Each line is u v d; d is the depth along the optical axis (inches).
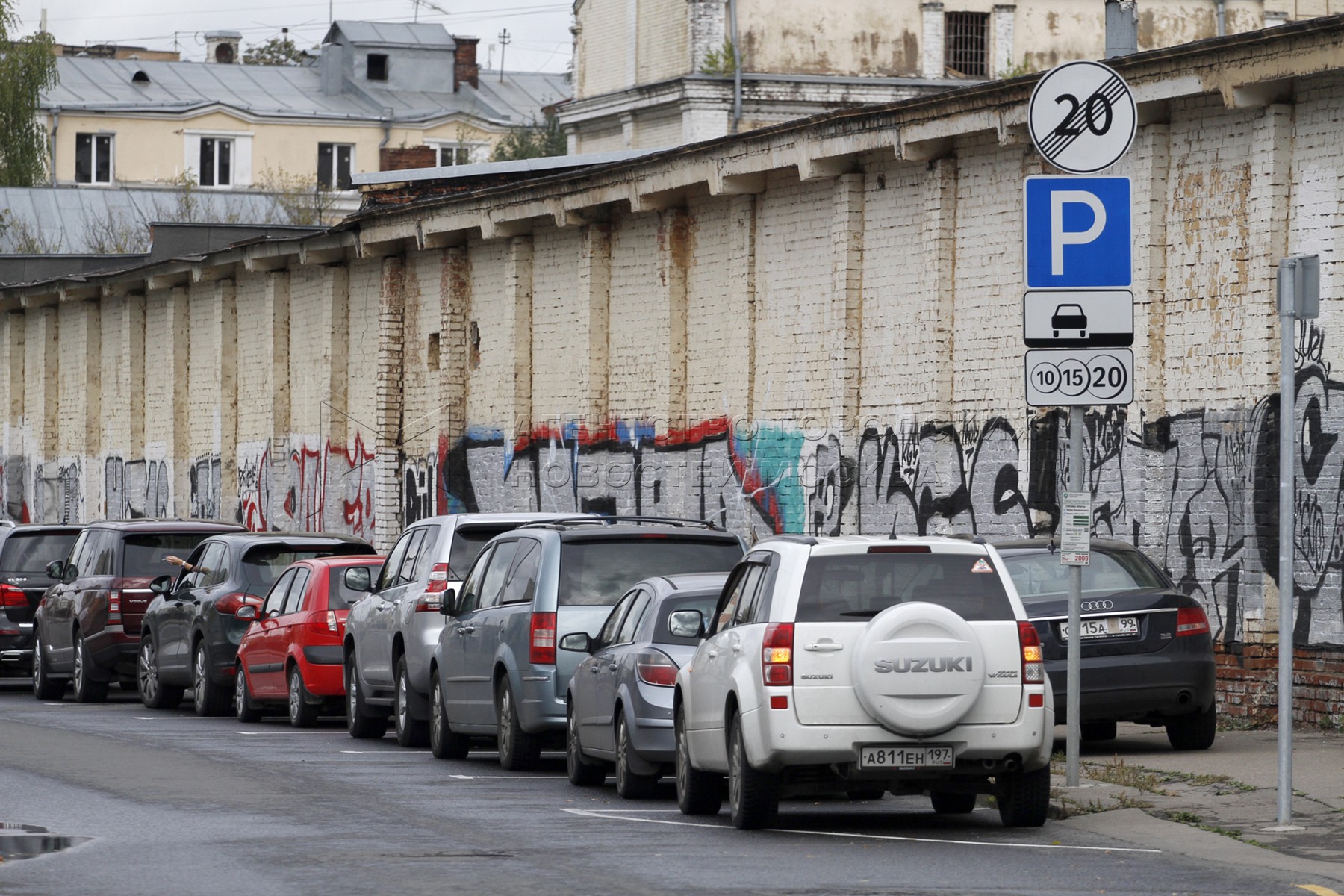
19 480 4653.1
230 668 2098.9
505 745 1510.8
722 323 2330.2
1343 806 1154.7
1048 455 1825.8
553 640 1457.9
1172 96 1647.4
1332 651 1526.8
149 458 4028.1
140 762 1539.1
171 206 6358.3
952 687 1071.6
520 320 2746.1
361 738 1843.0
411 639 1707.7
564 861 988.6
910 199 2007.9
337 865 970.7
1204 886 911.0
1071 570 1261.1
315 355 3351.4
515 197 2669.8
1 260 4586.6
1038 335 1256.2
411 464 3048.7
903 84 4808.1
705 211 2368.4
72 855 1008.9
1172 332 1694.1
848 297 2079.2
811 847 1045.2
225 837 1082.1
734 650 1130.7
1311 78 1562.5
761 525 2234.3
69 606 2375.7
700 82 4739.2
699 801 1204.5
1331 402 1535.4
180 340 3887.8
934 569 1102.4
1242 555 1604.3
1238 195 1632.6
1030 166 1845.5
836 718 1075.3
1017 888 902.4
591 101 5201.8
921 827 1152.8
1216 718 1576.0
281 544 2143.2
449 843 1058.1
